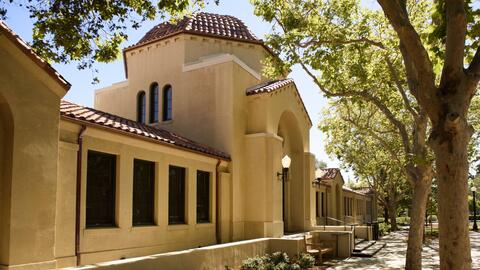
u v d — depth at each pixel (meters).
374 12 13.43
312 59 12.54
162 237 12.61
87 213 10.23
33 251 7.65
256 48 19.72
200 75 17.52
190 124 17.45
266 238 15.33
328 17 12.60
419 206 13.62
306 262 14.13
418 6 13.09
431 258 19.20
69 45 9.66
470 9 7.58
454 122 6.36
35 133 7.88
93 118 10.57
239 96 17.20
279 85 18.38
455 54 6.57
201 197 15.14
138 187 12.08
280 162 17.67
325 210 29.86
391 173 35.03
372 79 14.44
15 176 7.46
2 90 7.30
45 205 7.94
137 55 19.88
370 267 15.05
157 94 18.97
